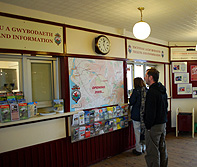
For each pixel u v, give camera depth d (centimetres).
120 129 388
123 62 396
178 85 541
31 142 262
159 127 261
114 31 379
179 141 452
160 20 341
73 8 269
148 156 269
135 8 279
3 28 238
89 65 330
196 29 410
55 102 292
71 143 306
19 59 265
